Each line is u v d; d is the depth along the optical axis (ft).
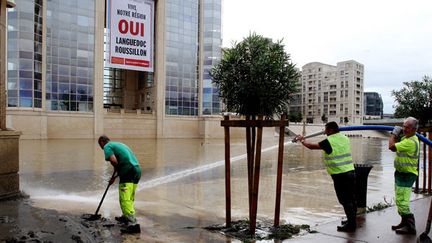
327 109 507.71
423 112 33.50
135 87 212.43
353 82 480.23
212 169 52.21
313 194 32.01
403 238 17.69
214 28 195.31
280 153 19.54
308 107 536.42
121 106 215.10
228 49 19.34
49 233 17.49
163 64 183.32
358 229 19.27
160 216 23.03
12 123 134.62
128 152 20.21
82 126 156.46
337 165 18.78
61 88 152.76
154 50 183.83
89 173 47.01
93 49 161.17
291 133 255.29
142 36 169.37
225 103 19.83
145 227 20.04
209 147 112.98
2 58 26.13
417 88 34.12
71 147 99.86
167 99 184.44
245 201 28.68
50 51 150.20
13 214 21.22
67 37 154.71
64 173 46.83
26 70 137.18
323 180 41.27
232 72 18.95
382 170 52.16
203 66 193.98
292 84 18.67
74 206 25.09
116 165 19.58
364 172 23.67
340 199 19.04
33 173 46.52
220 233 18.98
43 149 91.71
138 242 17.04
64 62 153.79
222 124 20.03
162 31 182.50
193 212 24.47
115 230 18.98
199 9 195.62
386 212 23.26
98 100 160.86
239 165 58.13
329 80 506.07
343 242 17.10
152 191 33.06
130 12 165.07
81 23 158.51
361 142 181.88
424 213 22.82
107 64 160.35
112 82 213.46
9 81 135.95
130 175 19.86
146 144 126.62
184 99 189.67
